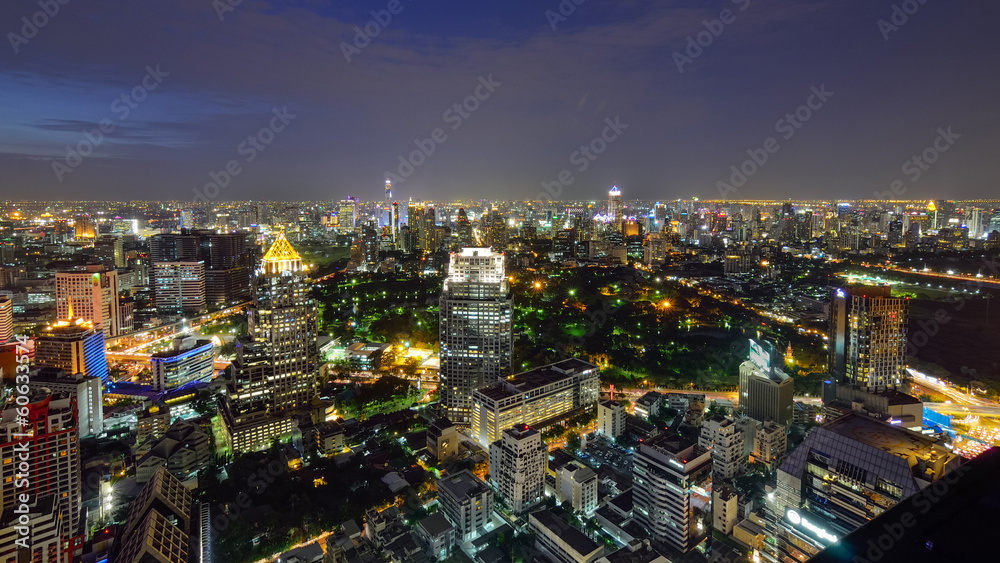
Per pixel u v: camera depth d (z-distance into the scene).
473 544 187.25
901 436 149.12
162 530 159.38
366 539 185.12
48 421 171.62
